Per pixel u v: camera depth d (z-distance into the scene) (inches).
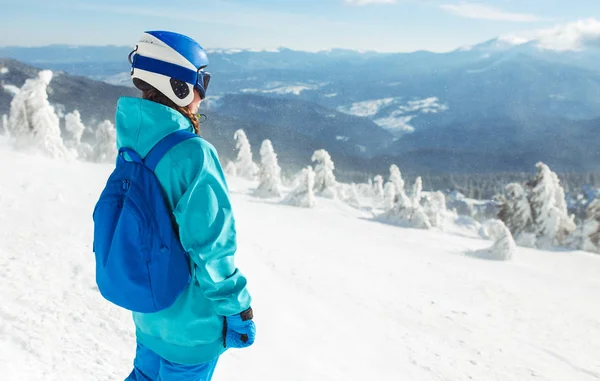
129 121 67.0
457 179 7057.1
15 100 959.0
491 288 578.6
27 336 169.2
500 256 864.3
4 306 194.1
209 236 64.2
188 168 64.0
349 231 914.7
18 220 363.6
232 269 66.5
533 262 921.5
